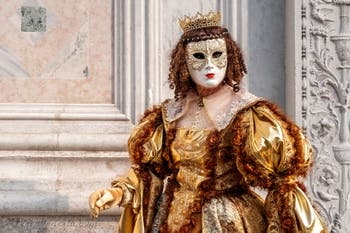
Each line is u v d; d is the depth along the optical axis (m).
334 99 5.98
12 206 5.65
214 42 4.51
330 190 5.95
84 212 5.67
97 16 6.16
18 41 6.13
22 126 5.98
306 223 4.21
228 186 4.48
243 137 4.39
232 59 4.61
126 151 5.95
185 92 4.68
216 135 4.44
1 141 5.89
